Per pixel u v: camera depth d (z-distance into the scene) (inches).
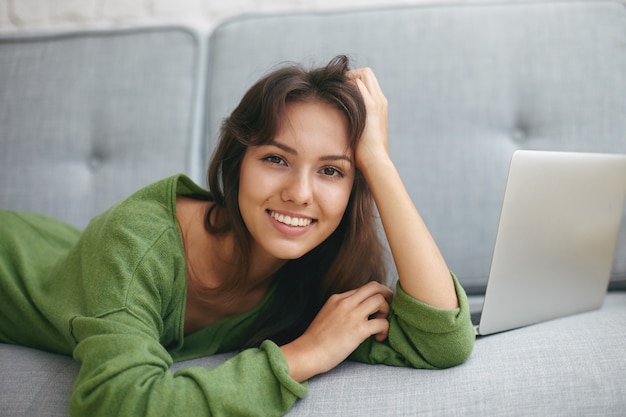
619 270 53.1
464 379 33.9
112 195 58.2
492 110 55.9
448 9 59.2
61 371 37.2
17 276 44.8
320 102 35.4
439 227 54.6
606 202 41.9
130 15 73.6
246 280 40.7
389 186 37.7
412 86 56.7
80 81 61.5
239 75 59.7
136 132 59.5
